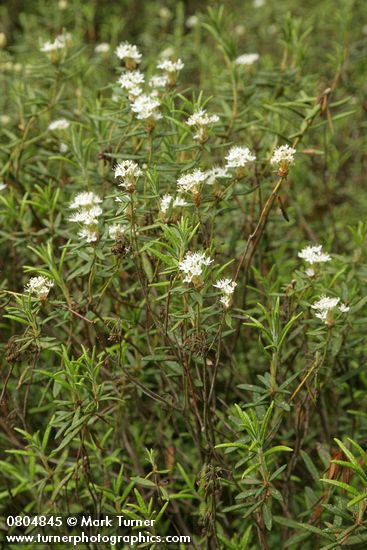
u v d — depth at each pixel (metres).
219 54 2.99
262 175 1.88
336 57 2.51
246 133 2.05
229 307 1.58
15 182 1.97
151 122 1.70
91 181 1.88
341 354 1.75
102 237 1.66
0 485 1.96
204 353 1.58
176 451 1.90
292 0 3.37
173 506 1.91
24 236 1.93
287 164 1.60
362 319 1.71
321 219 2.36
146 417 1.99
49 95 2.06
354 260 1.88
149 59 2.59
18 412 1.74
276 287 1.81
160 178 1.82
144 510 1.61
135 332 1.81
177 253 1.55
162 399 1.67
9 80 2.38
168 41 2.90
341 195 2.48
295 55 2.12
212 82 2.49
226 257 1.98
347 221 2.36
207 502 1.67
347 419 1.88
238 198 1.98
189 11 3.72
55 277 1.64
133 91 1.75
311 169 2.39
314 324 1.75
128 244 1.61
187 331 1.61
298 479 1.75
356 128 2.67
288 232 2.25
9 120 2.19
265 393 1.62
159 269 1.72
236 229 1.98
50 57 2.02
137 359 1.80
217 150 2.04
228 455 1.88
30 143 1.99
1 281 2.03
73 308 1.64
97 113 1.96
